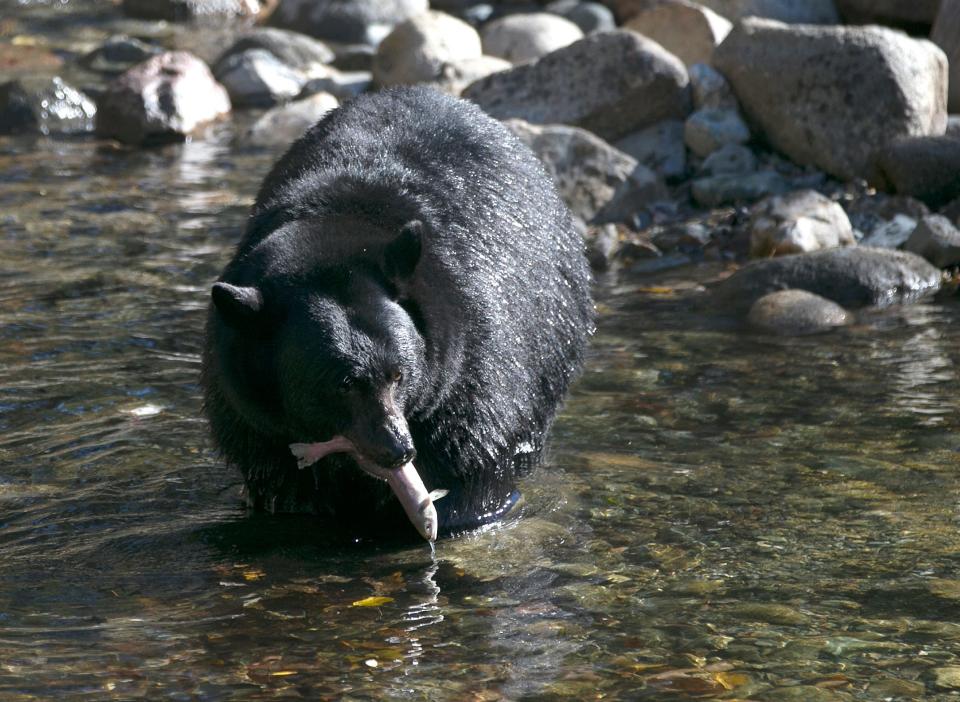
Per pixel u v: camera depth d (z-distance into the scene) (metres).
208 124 24.77
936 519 9.23
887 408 11.43
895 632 7.66
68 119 25.22
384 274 8.49
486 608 8.10
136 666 7.39
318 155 9.95
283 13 31.31
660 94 19.62
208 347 9.27
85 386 12.02
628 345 13.36
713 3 25.05
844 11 25.16
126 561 8.84
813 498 9.64
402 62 25.39
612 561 8.72
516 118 19.94
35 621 7.96
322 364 8.15
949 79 20.47
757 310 14.20
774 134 19.03
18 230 17.70
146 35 32.53
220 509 9.69
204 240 17.25
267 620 7.97
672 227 17.52
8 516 9.46
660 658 7.41
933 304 14.59
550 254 10.66
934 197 17.27
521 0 30.75
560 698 7.00
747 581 8.37
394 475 8.45
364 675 7.27
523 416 9.74
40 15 34.56
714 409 11.49
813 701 6.93
